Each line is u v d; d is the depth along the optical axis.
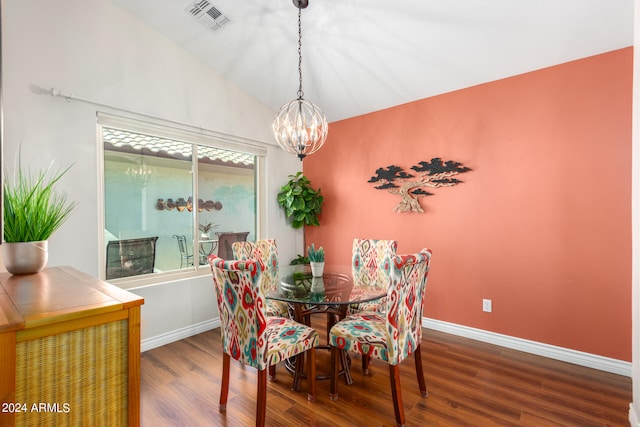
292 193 3.81
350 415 1.79
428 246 3.15
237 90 3.41
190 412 1.83
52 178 2.14
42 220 1.29
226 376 1.85
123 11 2.49
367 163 3.64
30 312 0.69
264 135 3.74
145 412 1.83
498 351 2.60
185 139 2.96
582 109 2.33
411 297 1.80
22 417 0.64
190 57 2.96
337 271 2.72
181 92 2.88
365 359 2.27
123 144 2.61
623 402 1.88
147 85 2.64
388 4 2.19
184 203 3.04
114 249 2.57
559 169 2.43
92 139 2.33
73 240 2.24
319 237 4.16
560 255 2.43
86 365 0.72
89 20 2.31
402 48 2.58
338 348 1.96
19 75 2.00
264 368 1.63
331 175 4.00
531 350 2.55
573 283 2.38
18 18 1.99
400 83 3.02
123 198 2.62
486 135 2.78
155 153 2.82
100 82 2.36
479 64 2.59
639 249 1.56
